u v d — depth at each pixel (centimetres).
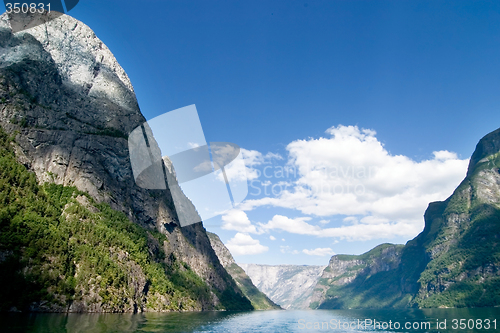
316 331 10806
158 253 19975
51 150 16512
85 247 13062
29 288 10319
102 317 10131
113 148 19638
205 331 9019
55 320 8294
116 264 13850
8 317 8231
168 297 17288
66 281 11462
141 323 9506
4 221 11219
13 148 14700
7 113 15650
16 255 10638
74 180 16812
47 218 12925
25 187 13412
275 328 11512
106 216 16700
